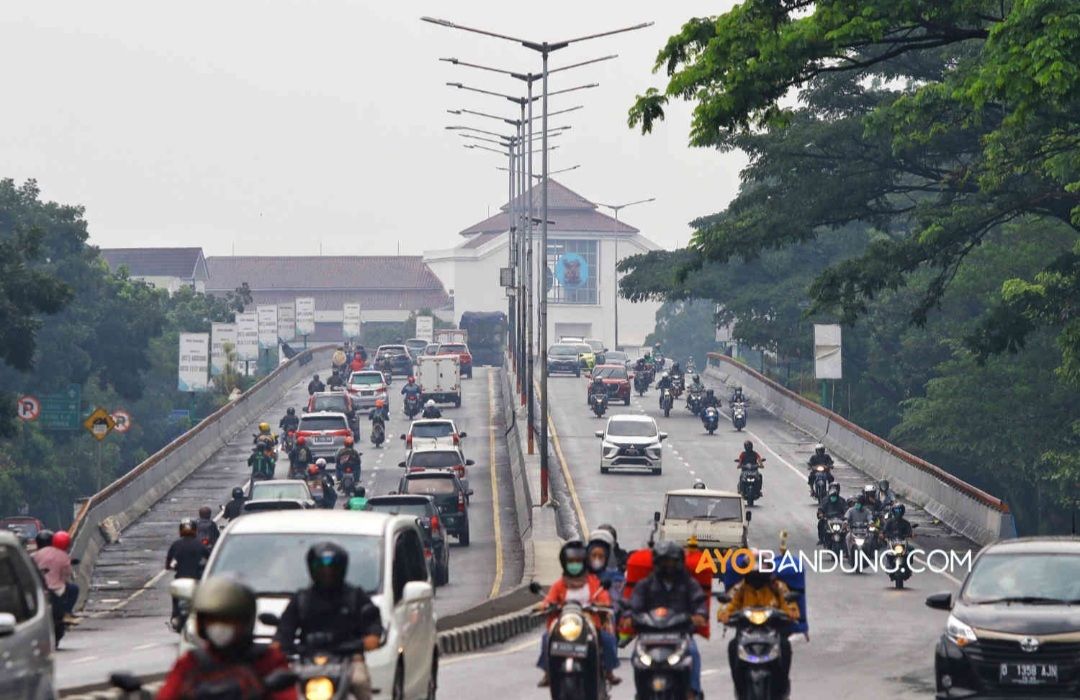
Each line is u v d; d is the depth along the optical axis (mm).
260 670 29094
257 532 49281
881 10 103062
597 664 49125
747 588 52250
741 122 109125
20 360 192375
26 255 196625
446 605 113875
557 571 132375
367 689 37781
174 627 67688
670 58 111875
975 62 138750
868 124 147000
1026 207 149375
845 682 69688
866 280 156375
